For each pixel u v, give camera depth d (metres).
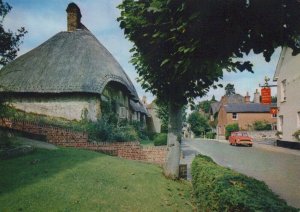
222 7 3.03
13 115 13.10
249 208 3.69
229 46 3.26
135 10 5.37
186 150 24.55
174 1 3.42
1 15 14.90
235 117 54.41
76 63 22.17
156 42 4.21
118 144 14.02
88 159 10.27
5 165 8.58
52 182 7.27
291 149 25.31
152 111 52.28
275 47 3.20
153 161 13.99
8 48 16.56
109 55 25.44
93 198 6.68
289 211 3.53
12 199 6.14
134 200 7.03
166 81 8.14
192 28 3.28
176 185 9.23
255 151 24.28
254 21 3.05
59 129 14.10
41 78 21.34
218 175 5.76
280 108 29.53
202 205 6.46
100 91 20.75
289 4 2.91
